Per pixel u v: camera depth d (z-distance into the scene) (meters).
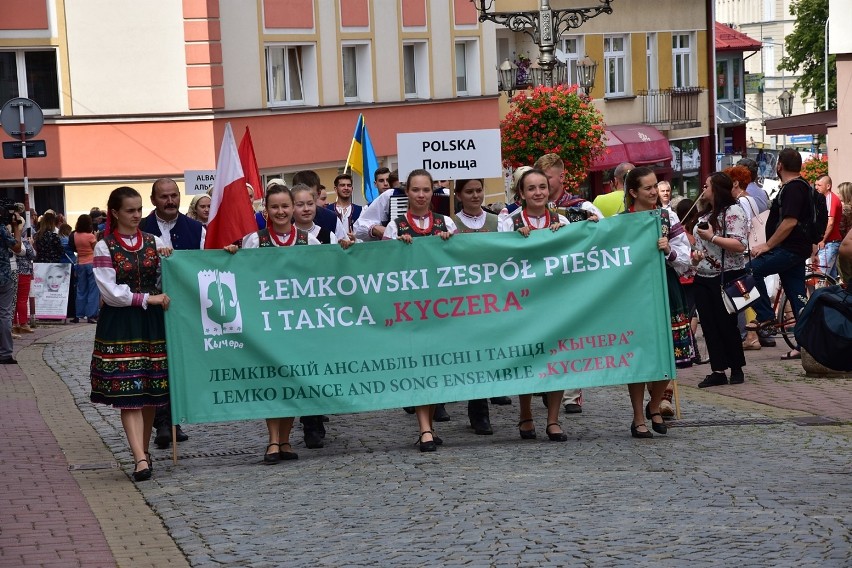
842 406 13.07
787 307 17.97
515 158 36.12
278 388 11.30
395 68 40.88
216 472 11.02
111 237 10.84
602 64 50.59
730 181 14.55
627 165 14.41
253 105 36.34
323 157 38.47
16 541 8.78
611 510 8.84
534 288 11.59
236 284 11.20
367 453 11.50
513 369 11.59
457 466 10.64
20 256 25.05
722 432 11.85
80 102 35.22
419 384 11.48
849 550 7.60
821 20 78.88
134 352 10.76
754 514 8.55
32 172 35.09
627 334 11.65
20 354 20.97
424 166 13.25
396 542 8.29
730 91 64.62
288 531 8.76
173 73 35.19
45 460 11.86
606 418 12.95
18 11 34.59
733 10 110.25
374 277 11.40
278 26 37.00
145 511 9.66
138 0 35.09
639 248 11.62
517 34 47.09
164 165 35.41
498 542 8.15
